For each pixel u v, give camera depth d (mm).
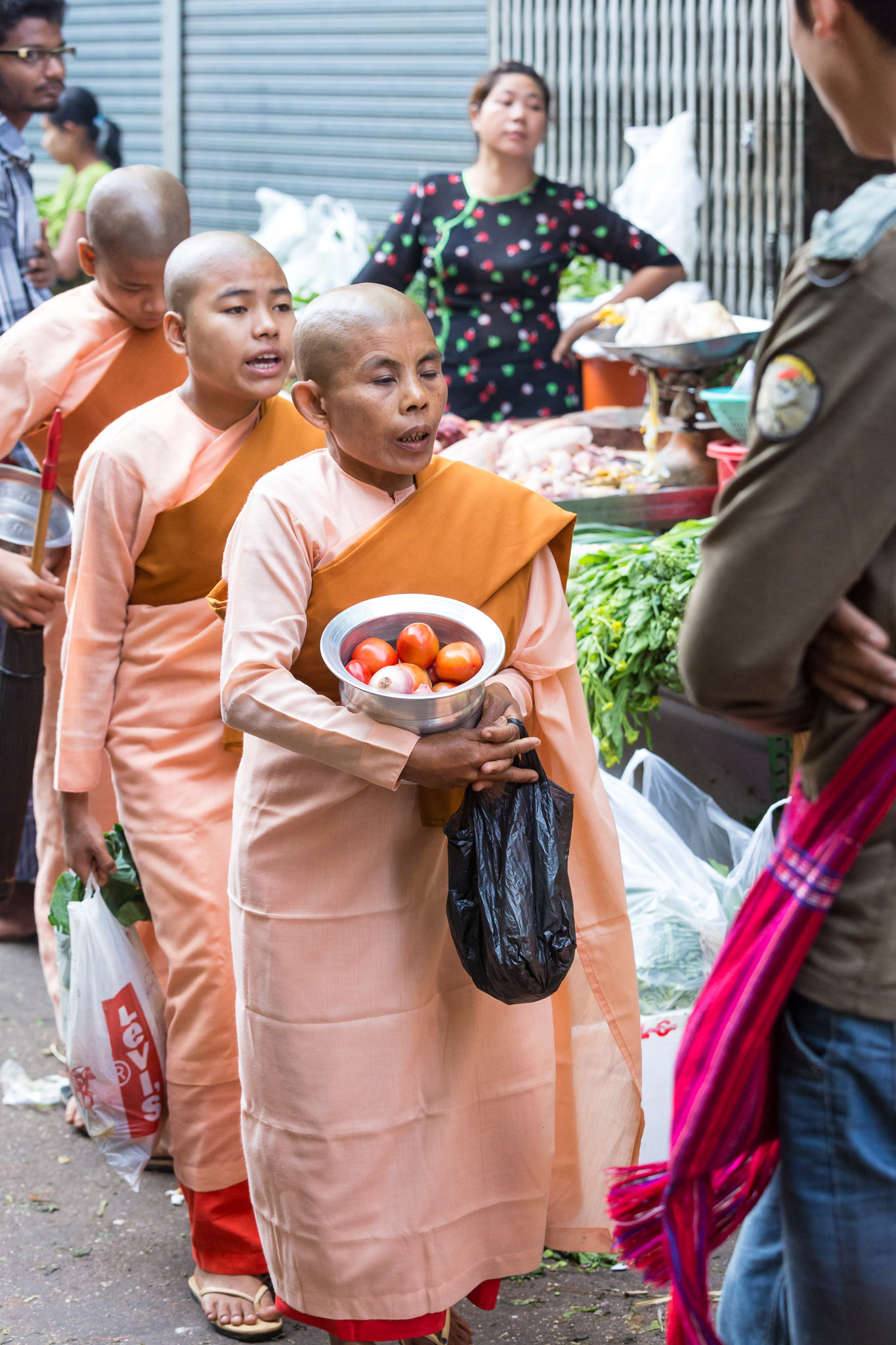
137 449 2467
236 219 9719
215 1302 2496
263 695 1962
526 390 4688
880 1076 1455
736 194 6203
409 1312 2125
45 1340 2461
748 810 3539
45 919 3291
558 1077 2338
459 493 2090
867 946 1451
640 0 6508
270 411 2568
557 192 4621
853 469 1351
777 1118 1584
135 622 2537
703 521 3520
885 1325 1483
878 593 1411
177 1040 2514
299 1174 2086
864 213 1334
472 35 7895
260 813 2082
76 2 10406
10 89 3932
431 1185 2135
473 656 1967
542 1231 2270
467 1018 2166
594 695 3256
